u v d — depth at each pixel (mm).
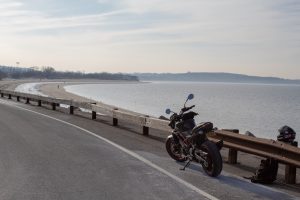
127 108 57750
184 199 7215
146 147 12969
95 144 13281
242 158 11555
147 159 10859
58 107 30828
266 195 7699
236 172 9750
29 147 12406
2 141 13500
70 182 8289
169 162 10555
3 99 40219
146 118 15422
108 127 18406
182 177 8930
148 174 9125
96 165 9992
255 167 10383
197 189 7930
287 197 7605
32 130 16469
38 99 31516
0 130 16312
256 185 8461
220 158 8969
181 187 8055
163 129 14000
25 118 21391
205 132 9289
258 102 102562
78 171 9297
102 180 8492
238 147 10062
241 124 45938
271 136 36531
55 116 23188
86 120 21406
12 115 22906
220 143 9375
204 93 162250
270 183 8688
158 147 13086
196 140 9375
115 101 77125
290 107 84000
